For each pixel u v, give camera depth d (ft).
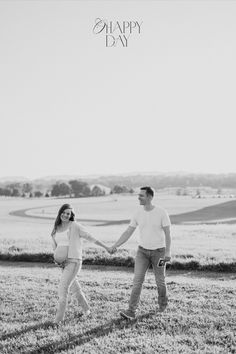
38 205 376.48
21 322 27.63
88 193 599.98
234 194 570.87
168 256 28.27
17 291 34.99
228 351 22.02
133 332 25.07
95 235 83.87
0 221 198.70
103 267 53.52
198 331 24.75
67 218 27.99
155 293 33.60
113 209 305.12
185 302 30.42
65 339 24.41
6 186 638.53
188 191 625.41
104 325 26.50
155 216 28.43
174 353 21.85
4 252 61.31
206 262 50.55
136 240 75.20
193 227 105.50
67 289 27.50
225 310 28.35
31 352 22.81
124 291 34.27
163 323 26.20
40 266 55.31
